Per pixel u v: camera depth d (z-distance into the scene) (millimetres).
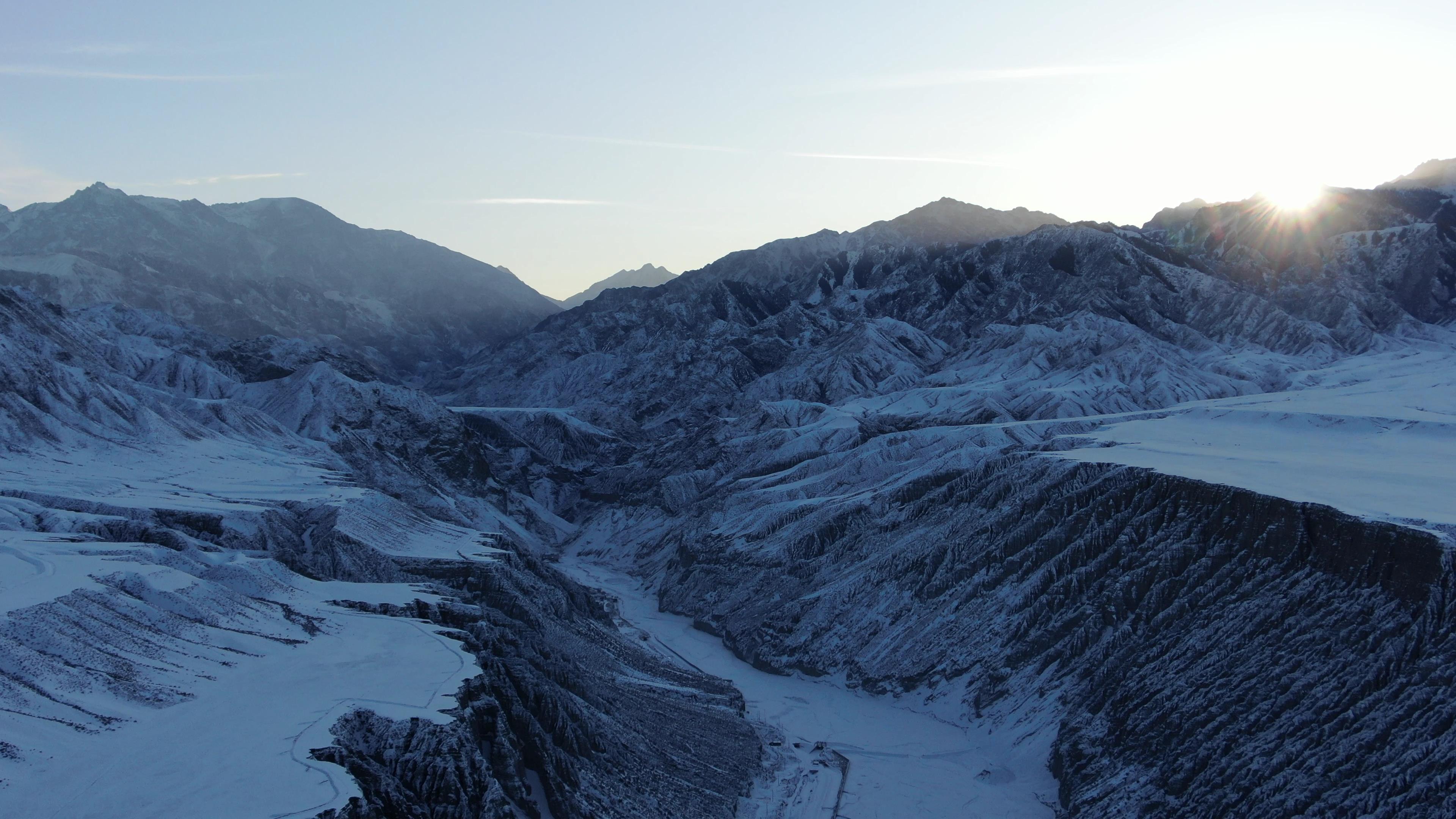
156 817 48906
